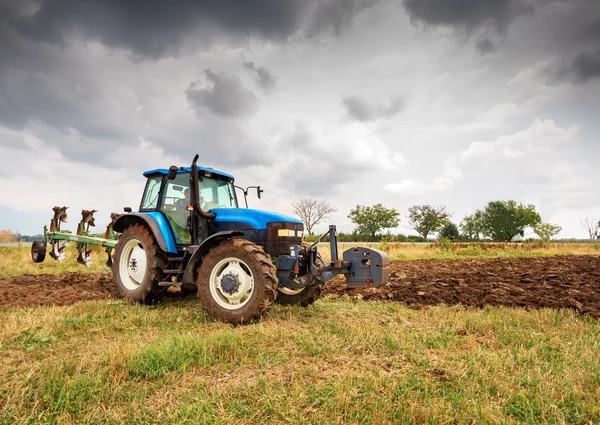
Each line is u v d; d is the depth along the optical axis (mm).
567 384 2732
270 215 5164
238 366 3131
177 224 5664
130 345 3412
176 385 2762
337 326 4281
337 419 2283
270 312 5027
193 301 5871
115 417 2338
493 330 4184
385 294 6555
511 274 8812
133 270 5906
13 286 7156
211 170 5773
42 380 2705
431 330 4188
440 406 2412
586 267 10445
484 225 52031
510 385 2734
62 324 4227
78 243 8617
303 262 5211
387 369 3098
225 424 2270
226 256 4672
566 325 4309
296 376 2924
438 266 11484
